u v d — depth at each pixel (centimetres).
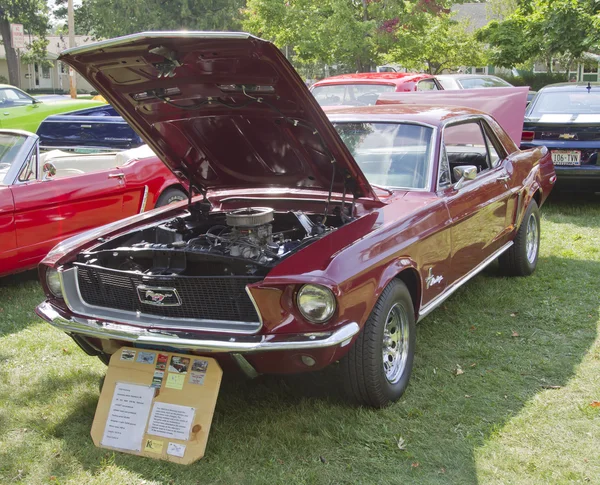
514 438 336
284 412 364
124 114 389
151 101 381
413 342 386
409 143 455
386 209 394
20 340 479
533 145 831
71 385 405
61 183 594
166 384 333
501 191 521
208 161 440
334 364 417
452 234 431
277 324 313
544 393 384
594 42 1514
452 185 448
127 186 653
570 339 462
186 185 477
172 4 3231
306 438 334
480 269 495
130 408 336
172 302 336
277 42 1941
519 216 564
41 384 409
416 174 439
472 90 681
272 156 420
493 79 1509
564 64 2741
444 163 449
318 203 421
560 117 847
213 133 412
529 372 412
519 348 449
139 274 339
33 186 571
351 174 384
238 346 307
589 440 332
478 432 342
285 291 309
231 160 436
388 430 342
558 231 752
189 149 429
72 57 336
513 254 578
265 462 318
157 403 332
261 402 378
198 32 303
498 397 379
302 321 312
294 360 319
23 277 639
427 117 471
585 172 802
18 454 331
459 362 427
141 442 327
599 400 373
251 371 327
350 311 318
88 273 361
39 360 445
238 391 390
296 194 444
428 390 386
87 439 343
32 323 514
